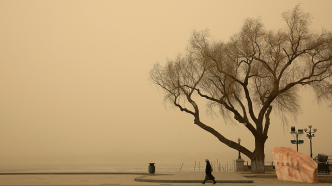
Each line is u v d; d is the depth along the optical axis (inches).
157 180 925.2
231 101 1225.4
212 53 1116.5
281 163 935.0
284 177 919.0
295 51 1043.9
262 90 1139.9
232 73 1117.1
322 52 1042.1
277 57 1061.8
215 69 1124.5
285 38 1059.3
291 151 956.6
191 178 969.5
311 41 1043.9
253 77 1139.3
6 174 1416.1
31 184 865.5
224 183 847.7
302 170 864.3
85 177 1197.7
